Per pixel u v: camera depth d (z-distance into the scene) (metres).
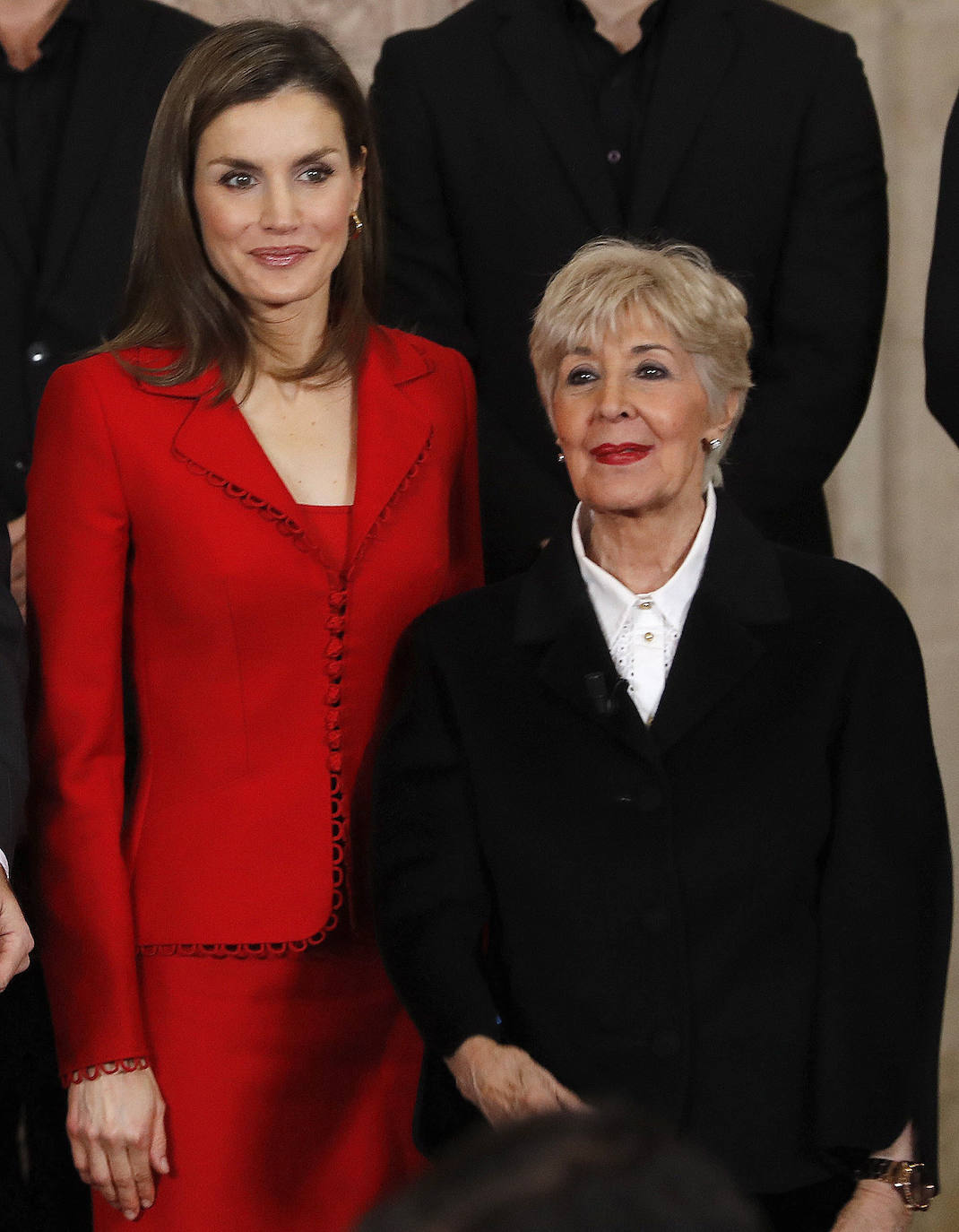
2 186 10.71
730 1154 6.81
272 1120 8.11
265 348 8.16
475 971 7.08
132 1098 7.79
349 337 8.33
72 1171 9.77
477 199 10.61
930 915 7.15
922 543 14.88
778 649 7.05
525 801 7.03
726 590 7.13
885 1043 6.89
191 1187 8.03
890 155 14.41
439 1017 6.98
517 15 10.76
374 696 8.10
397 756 7.37
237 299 8.06
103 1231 8.24
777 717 6.97
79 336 10.54
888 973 6.93
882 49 14.34
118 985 7.74
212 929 7.89
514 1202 1.70
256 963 8.00
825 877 7.04
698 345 7.10
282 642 7.88
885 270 10.89
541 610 7.25
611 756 6.98
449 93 10.68
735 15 10.72
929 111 14.34
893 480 14.83
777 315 10.57
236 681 7.87
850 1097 6.79
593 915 6.91
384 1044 8.39
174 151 7.87
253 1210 8.12
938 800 7.26
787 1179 6.87
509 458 10.35
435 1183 1.74
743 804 6.90
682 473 7.18
